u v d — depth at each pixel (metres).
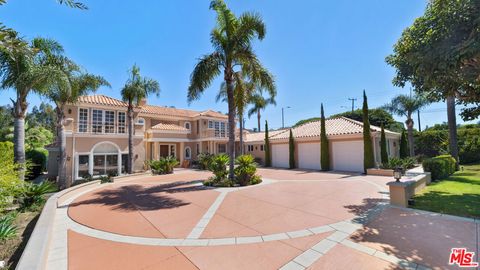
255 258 4.14
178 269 3.84
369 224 5.73
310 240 4.87
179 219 6.62
